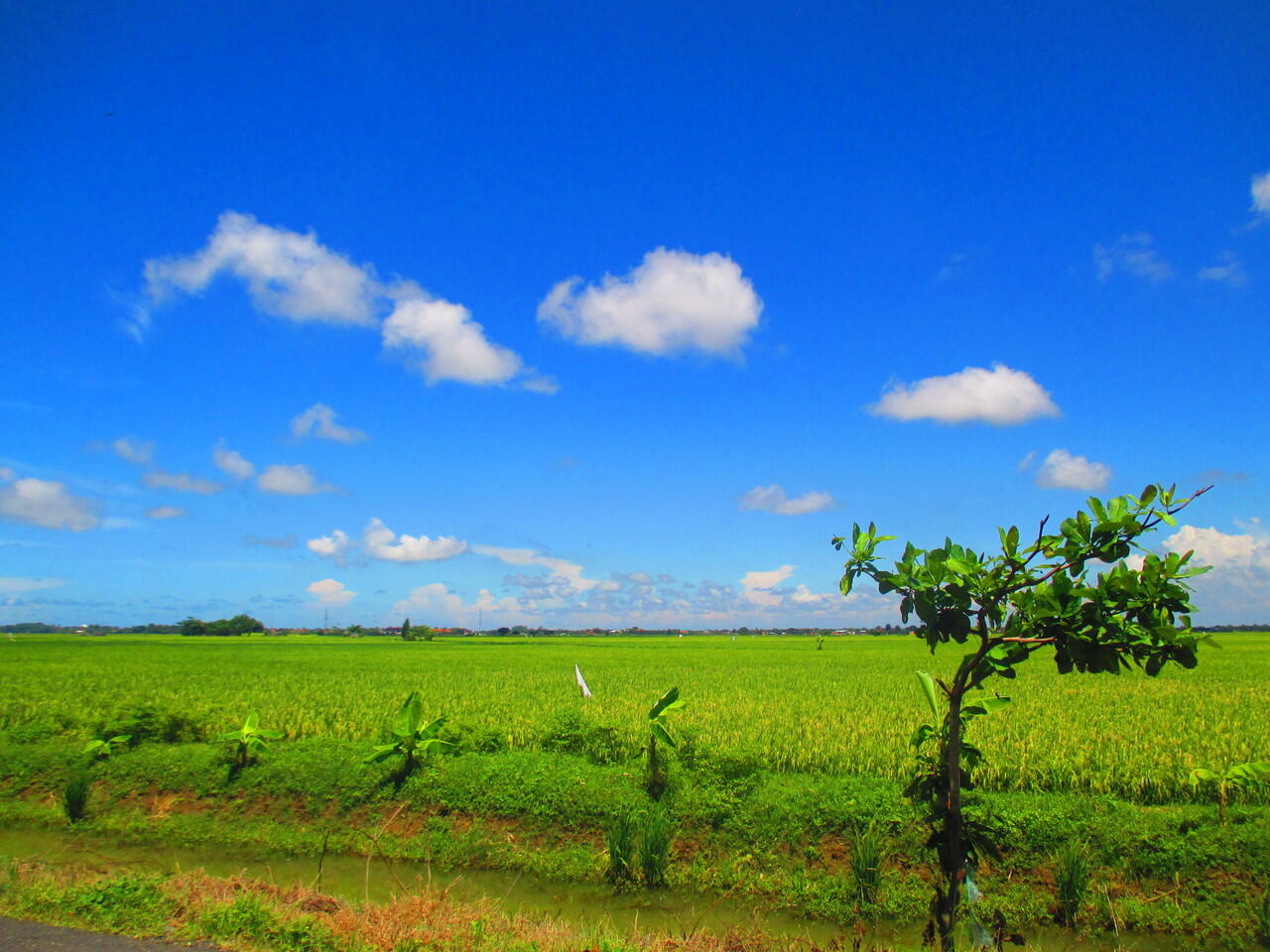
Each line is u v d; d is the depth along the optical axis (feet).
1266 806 30.01
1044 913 24.70
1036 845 26.81
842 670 107.55
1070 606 13.87
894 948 23.25
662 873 28.50
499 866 30.30
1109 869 25.94
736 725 49.75
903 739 43.65
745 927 25.03
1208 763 36.68
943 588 14.69
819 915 25.90
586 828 31.37
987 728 46.52
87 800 35.94
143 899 19.83
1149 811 28.91
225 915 18.84
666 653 178.50
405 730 35.60
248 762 37.55
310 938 18.04
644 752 36.45
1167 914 24.08
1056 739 43.32
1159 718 52.26
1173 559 13.16
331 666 118.52
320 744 39.60
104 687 79.41
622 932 24.71
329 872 30.07
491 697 68.54
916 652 179.83
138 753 39.47
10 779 37.99
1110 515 13.58
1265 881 24.40
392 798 34.19
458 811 33.17
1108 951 23.07
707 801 31.01
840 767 37.78
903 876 26.78
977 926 15.57
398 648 214.28
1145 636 13.60
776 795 31.07
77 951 16.58
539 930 20.36
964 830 16.44
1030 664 109.81
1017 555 14.26
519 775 34.06
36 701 63.82
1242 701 63.41
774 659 141.49
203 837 32.94
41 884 20.95
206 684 83.30
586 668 112.47
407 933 18.74
